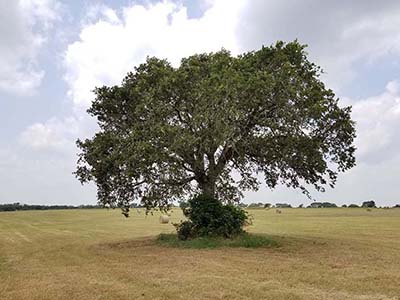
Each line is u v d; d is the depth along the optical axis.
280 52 24.30
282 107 22.50
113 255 21.44
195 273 15.21
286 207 124.06
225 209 25.98
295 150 23.55
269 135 23.31
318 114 22.62
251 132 23.66
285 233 34.56
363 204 118.81
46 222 59.41
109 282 13.73
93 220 63.84
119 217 72.12
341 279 13.86
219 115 21.92
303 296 11.45
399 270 15.71
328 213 81.00
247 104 22.09
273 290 12.20
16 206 113.19
